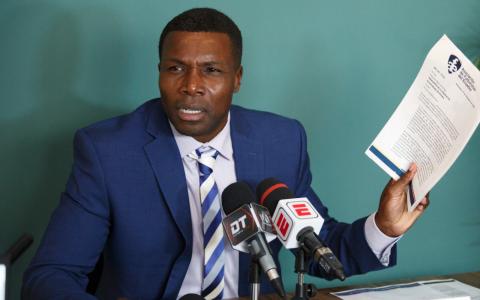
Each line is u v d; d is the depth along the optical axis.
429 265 2.46
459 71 1.30
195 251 1.64
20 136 2.01
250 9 2.14
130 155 1.61
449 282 1.86
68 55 2.02
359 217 2.36
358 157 2.33
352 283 2.38
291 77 2.21
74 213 1.56
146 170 1.61
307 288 1.23
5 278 1.29
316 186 2.30
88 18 2.01
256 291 1.20
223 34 1.53
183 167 1.64
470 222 2.49
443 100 1.32
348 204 2.34
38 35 1.99
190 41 1.49
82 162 1.60
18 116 2.00
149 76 2.09
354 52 2.27
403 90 2.35
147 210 1.61
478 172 2.48
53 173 2.05
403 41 2.32
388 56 2.31
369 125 2.33
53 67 2.01
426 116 1.36
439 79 1.34
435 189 2.44
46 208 2.06
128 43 2.05
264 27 2.16
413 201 1.41
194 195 1.65
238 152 1.70
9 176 2.02
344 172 2.32
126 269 1.63
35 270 1.46
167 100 1.52
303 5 2.19
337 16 2.23
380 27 2.29
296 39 2.20
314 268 1.69
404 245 2.43
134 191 1.60
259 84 2.18
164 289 1.64
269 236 1.27
